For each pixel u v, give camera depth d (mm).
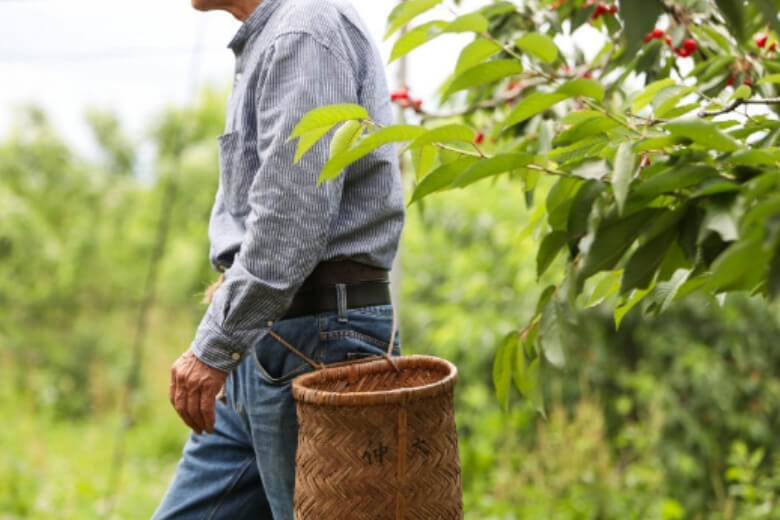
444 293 7500
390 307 2439
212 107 17000
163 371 13023
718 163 1581
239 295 2182
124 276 16797
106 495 7660
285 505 2439
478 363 7191
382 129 1712
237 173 2414
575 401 6918
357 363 2350
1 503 7094
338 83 2285
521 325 6887
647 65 2812
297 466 2199
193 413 2273
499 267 7387
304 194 2168
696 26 2930
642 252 1556
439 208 7891
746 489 5328
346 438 2076
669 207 1639
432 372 2406
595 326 7055
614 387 7090
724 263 1207
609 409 7000
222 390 2613
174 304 14688
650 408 6488
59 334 15828
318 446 2113
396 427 2070
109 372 13844
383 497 2078
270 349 2371
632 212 1588
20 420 11484
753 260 1211
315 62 2266
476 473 6336
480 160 1639
